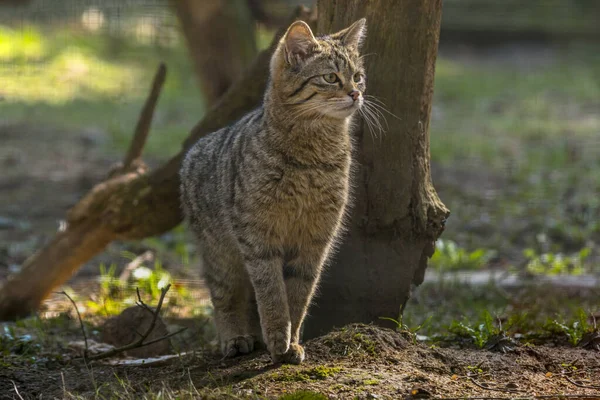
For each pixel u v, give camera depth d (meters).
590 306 9.23
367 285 7.17
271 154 6.46
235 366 6.47
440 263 11.89
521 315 8.09
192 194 7.71
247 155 6.59
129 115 22.23
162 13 19.28
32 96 23.42
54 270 9.75
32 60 25.69
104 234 9.62
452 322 7.88
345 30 6.94
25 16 26.89
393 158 7.03
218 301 7.51
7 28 26.97
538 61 30.91
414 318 8.97
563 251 12.85
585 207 14.70
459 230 13.80
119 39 27.58
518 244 13.17
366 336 6.57
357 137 7.09
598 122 22.06
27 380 6.65
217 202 7.16
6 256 12.33
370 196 7.08
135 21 21.53
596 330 7.23
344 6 7.32
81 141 19.64
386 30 6.96
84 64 26.03
